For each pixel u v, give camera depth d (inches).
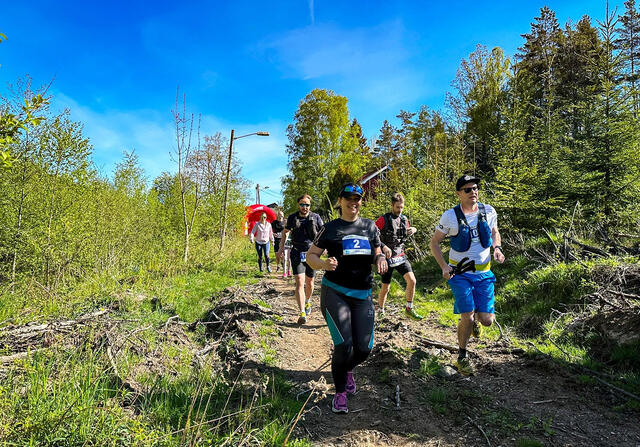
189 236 500.1
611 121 302.8
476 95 895.7
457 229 148.6
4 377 121.6
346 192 131.4
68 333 164.4
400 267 227.1
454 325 221.1
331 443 112.3
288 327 226.8
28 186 311.4
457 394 138.5
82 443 95.6
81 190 350.3
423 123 1299.2
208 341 194.7
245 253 660.7
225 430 112.6
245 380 148.2
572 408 126.6
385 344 184.9
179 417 115.2
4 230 297.4
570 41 801.6
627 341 154.4
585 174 315.9
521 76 817.5
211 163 729.6
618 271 199.6
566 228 309.7
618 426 115.4
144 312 219.5
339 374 127.5
